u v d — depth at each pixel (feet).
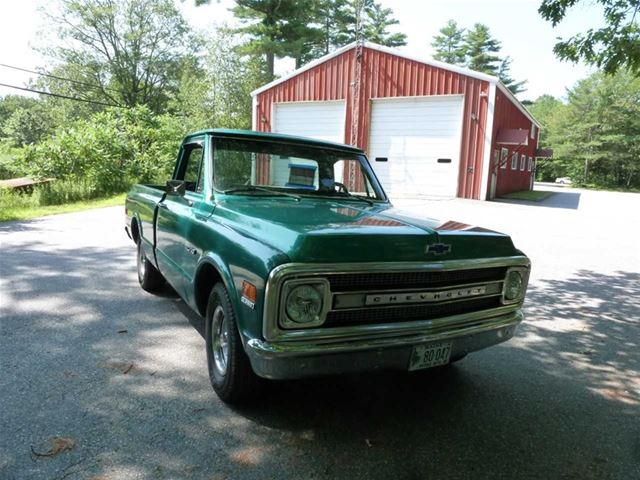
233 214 10.59
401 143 61.62
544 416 10.38
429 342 8.93
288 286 7.75
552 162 171.94
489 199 59.06
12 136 204.95
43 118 203.00
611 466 8.64
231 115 94.73
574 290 21.07
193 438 8.92
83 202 53.26
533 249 29.73
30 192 53.26
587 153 150.10
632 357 13.94
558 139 159.84
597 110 147.33
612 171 152.56
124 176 62.64
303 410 10.17
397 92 60.90
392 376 12.11
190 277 11.63
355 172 14.83
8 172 70.85
